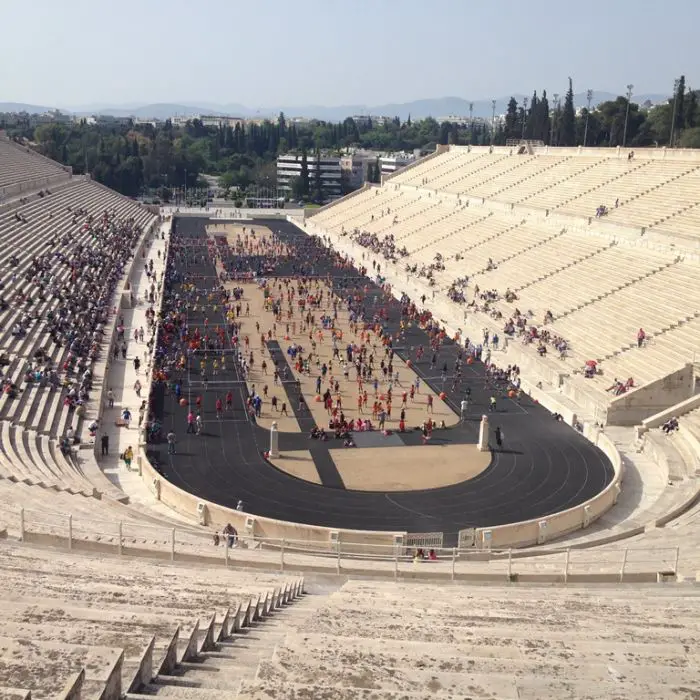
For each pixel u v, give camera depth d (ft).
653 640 45.70
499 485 138.31
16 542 76.95
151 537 86.58
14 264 251.80
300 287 314.14
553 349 208.03
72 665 32.17
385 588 66.28
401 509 128.26
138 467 145.48
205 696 31.58
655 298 208.95
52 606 45.75
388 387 195.00
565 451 154.40
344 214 505.66
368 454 152.15
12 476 110.52
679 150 291.38
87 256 313.32
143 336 231.30
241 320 263.29
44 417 153.69
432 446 156.87
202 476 140.26
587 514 122.42
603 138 557.33
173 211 609.83
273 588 63.93
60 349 195.21
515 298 255.50
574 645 43.32
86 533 81.97
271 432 150.10
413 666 36.52
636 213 261.85
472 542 112.57
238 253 410.93
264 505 128.77
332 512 126.62
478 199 374.43
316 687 30.89
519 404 183.11
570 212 296.10
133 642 40.06
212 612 49.93
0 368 167.84
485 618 51.37
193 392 187.93
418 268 333.83
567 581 82.33
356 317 263.70
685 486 133.08
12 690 26.13
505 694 32.63
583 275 246.47
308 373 205.36
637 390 166.20
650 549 85.20
